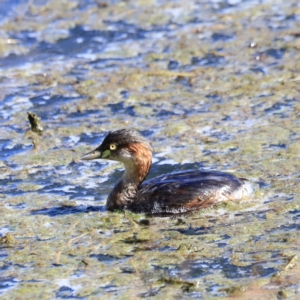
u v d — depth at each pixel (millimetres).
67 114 17016
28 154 15250
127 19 21953
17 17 22266
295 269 10828
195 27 21328
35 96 17953
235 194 12953
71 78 18781
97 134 16016
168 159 14703
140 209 12906
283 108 16672
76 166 14688
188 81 18359
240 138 15406
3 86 18484
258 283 10539
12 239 12102
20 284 10859
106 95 17828
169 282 10672
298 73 18422
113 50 20250
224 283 10602
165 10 22500
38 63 19688
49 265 11320
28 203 13336
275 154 14594
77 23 21734
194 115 16641
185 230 12195
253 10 22266
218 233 12023
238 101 17188
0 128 16469
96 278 10898
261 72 18609
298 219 12289
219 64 19188
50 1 23094
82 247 11797
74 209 13094
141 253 11531
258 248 11469
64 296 10508
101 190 13773
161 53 19953
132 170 13109
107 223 12570
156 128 16109
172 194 12828
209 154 14812
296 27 20938
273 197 13055
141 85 18266
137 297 10375
